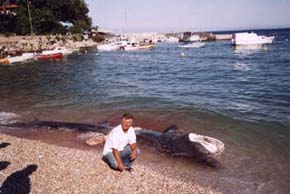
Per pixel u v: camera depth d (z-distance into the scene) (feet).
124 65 162.81
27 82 109.60
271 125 52.37
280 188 33.06
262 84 90.84
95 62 180.55
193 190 28.81
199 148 41.09
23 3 294.25
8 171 32.07
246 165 38.42
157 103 70.54
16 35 269.85
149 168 37.50
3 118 60.75
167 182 29.99
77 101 74.43
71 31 323.78
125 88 92.79
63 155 36.55
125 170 31.99
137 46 270.46
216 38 433.07
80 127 53.52
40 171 31.91
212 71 128.67
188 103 69.87
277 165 38.29
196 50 261.65
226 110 62.64
